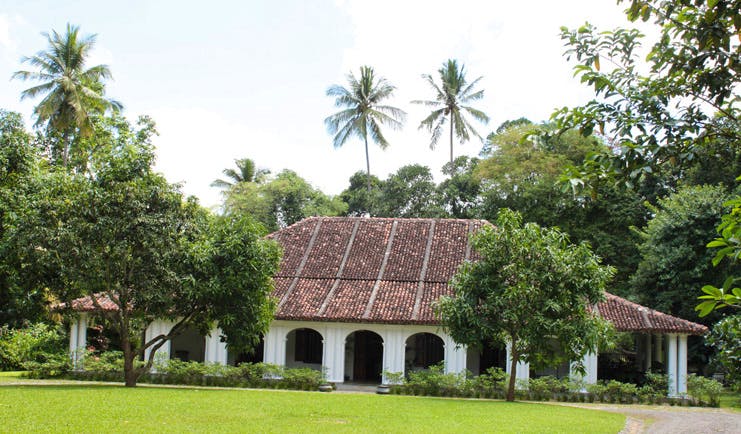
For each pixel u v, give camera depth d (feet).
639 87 21.16
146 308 69.26
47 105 117.80
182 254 66.90
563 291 66.59
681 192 107.14
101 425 39.50
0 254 66.74
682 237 101.40
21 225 63.31
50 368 88.48
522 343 70.64
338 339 93.50
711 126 20.03
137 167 65.87
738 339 22.45
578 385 84.02
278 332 94.63
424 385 83.56
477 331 68.13
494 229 70.69
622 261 137.28
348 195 193.26
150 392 63.31
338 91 172.96
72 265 63.93
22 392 57.57
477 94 173.17
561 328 65.77
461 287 69.21
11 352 97.30
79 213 64.08
